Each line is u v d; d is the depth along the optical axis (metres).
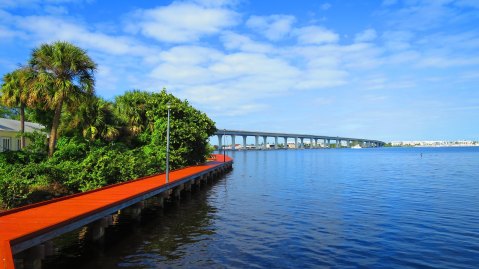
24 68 30.38
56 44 30.44
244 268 12.59
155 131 42.16
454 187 35.47
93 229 15.70
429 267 12.64
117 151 33.56
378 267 12.66
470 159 99.50
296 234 17.11
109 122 37.34
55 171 24.81
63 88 29.25
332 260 13.38
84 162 26.80
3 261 8.37
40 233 11.24
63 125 35.31
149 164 35.31
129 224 19.55
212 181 42.81
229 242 15.82
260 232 17.56
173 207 25.22
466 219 20.25
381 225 18.91
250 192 32.97
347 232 17.44
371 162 87.69
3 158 27.23
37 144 32.28
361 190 33.75
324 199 28.17
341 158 114.00
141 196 20.27
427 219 20.31
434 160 95.62
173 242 15.91
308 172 56.84
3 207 19.27
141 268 12.62
